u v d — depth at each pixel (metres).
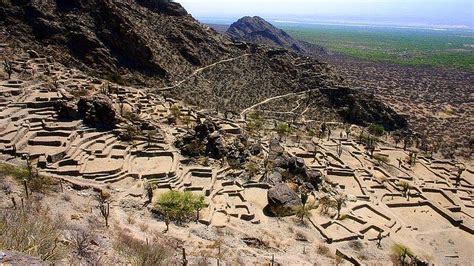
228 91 163.75
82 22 149.12
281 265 48.12
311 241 61.34
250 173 81.38
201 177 75.75
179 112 113.00
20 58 122.69
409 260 60.81
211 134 86.69
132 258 24.59
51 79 110.12
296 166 87.75
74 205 50.91
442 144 156.00
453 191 104.00
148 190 61.09
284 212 68.69
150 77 151.75
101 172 66.19
